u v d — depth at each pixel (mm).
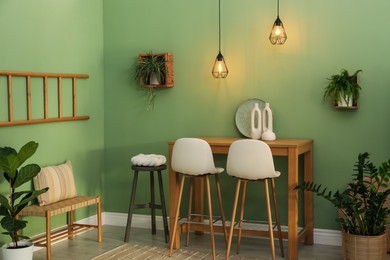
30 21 5832
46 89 6027
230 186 6426
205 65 6465
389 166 5094
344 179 5973
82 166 6609
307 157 6008
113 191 6941
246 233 5738
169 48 6613
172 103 6633
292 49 6102
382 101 5805
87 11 6633
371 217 5180
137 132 6805
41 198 5656
